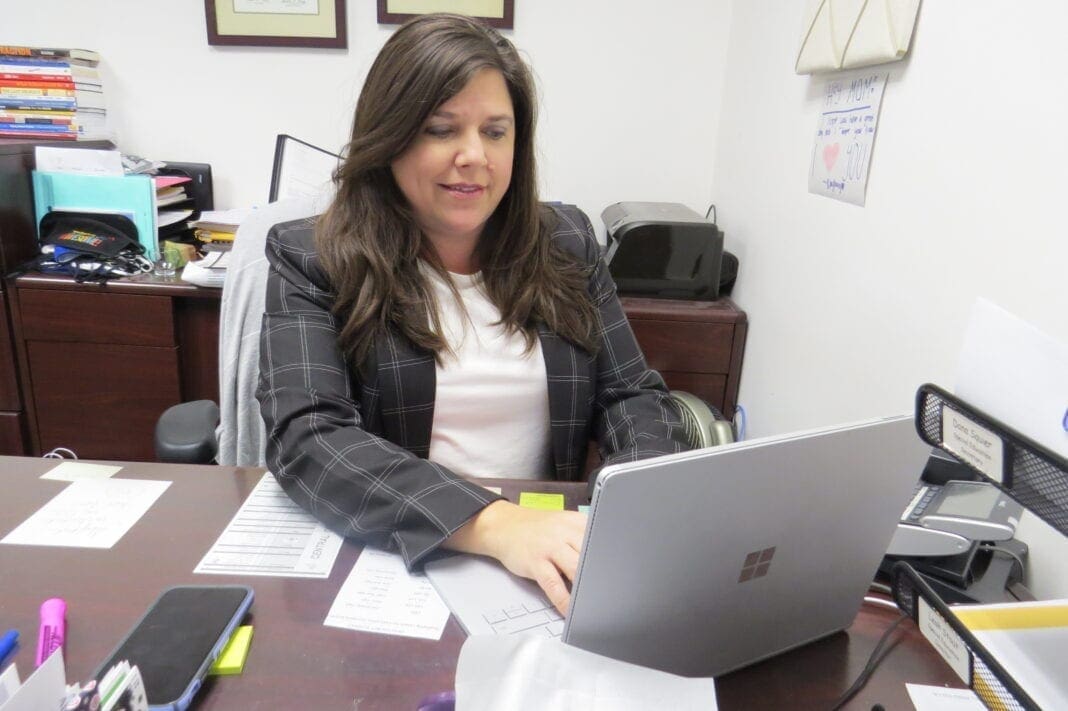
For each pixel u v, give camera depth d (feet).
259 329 3.87
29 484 2.82
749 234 5.97
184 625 1.98
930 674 2.05
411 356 3.39
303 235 3.51
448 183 3.19
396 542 2.44
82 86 6.64
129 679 1.59
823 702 1.93
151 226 6.52
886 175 3.65
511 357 3.58
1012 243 2.70
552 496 2.90
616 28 6.93
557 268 3.79
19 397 6.37
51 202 6.43
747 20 6.34
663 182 7.36
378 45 6.98
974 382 1.42
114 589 2.20
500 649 1.66
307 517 2.67
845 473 1.80
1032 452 1.26
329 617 2.12
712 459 1.58
